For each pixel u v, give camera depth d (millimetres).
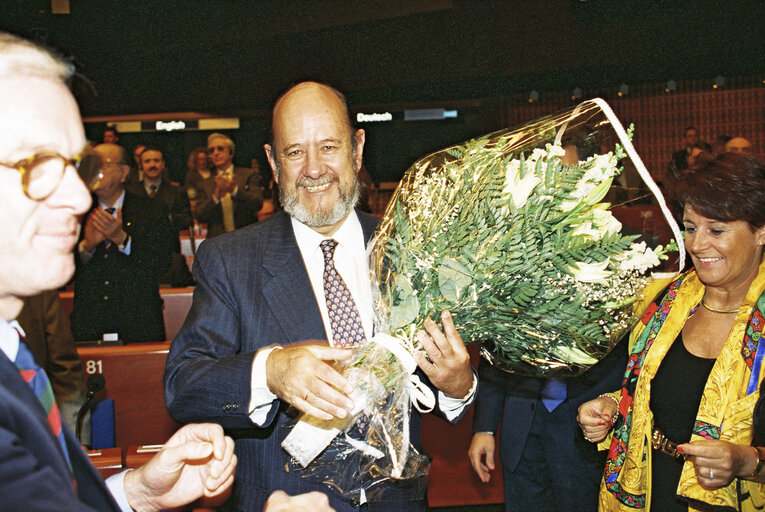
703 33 10812
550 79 11492
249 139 12438
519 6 11008
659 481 1989
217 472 1289
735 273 1935
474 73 11461
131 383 3592
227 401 1545
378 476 1626
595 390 2484
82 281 4391
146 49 10727
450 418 1820
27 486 790
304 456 1521
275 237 1888
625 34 10984
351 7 10852
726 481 1707
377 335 1562
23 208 908
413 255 1568
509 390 2664
